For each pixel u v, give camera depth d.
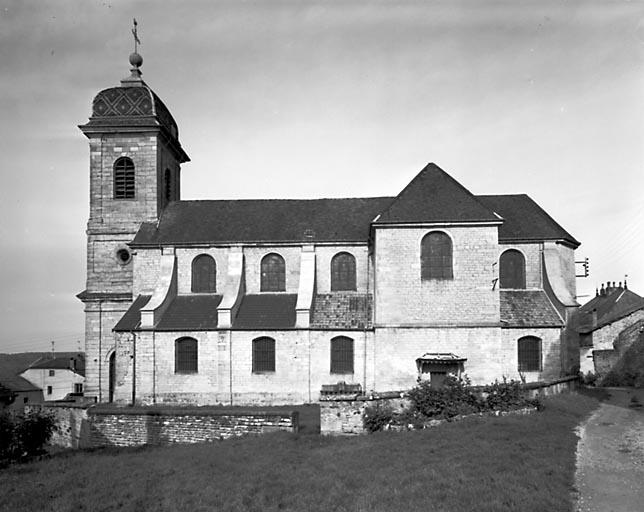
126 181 42.47
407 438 20.25
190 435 24.02
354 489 15.30
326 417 22.33
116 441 25.14
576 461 17.56
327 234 39.09
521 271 38.09
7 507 15.45
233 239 39.09
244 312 37.00
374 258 35.50
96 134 42.53
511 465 16.31
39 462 21.41
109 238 41.84
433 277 33.50
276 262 39.22
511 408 23.84
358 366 34.88
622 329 44.91
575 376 34.06
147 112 42.56
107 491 16.48
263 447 20.58
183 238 39.59
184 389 35.66
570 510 13.57
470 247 33.47
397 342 33.12
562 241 38.06
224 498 15.24
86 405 27.19
